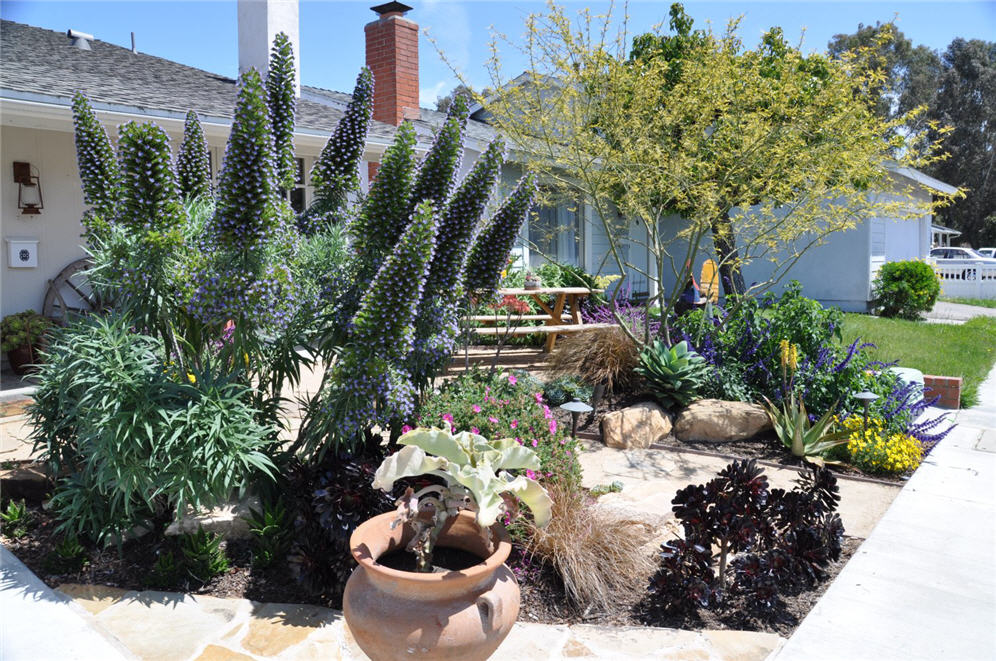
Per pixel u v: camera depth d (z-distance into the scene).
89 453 3.46
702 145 6.97
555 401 6.27
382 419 3.59
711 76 6.47
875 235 16.92
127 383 3.14
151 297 3.46
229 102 7.78
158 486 3.24
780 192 6.60
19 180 6.68
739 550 3.19
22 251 6.72
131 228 3.35
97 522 3.53
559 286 10.13
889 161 7.64
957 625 3.04
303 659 2.71
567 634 2.94
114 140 6.41
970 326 14.05
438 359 3.88
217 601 3.16
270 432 3.76
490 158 3.62
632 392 6.62
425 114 12.16
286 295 3.37
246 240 3.24
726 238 7.66
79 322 3.68
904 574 3.53
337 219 4.36
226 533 3.62
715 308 7.50
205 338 3.92
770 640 2.91
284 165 3.88
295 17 9.84
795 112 6.28
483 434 3.60
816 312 6.64
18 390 5.90
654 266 15.41
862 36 36.47
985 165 39.38
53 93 5.67
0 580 3.29
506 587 2.31
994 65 39.53
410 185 3.74
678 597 3.11
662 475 4.97
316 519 3.31
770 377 6.41
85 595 3.18
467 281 4.05
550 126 6.80
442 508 2.41
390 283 3.19
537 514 2.46
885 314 15.55
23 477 4.13
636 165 6.60
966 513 4.37
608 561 3.35
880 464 5.18
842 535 3.60
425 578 2.10
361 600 2.21
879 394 6.01
